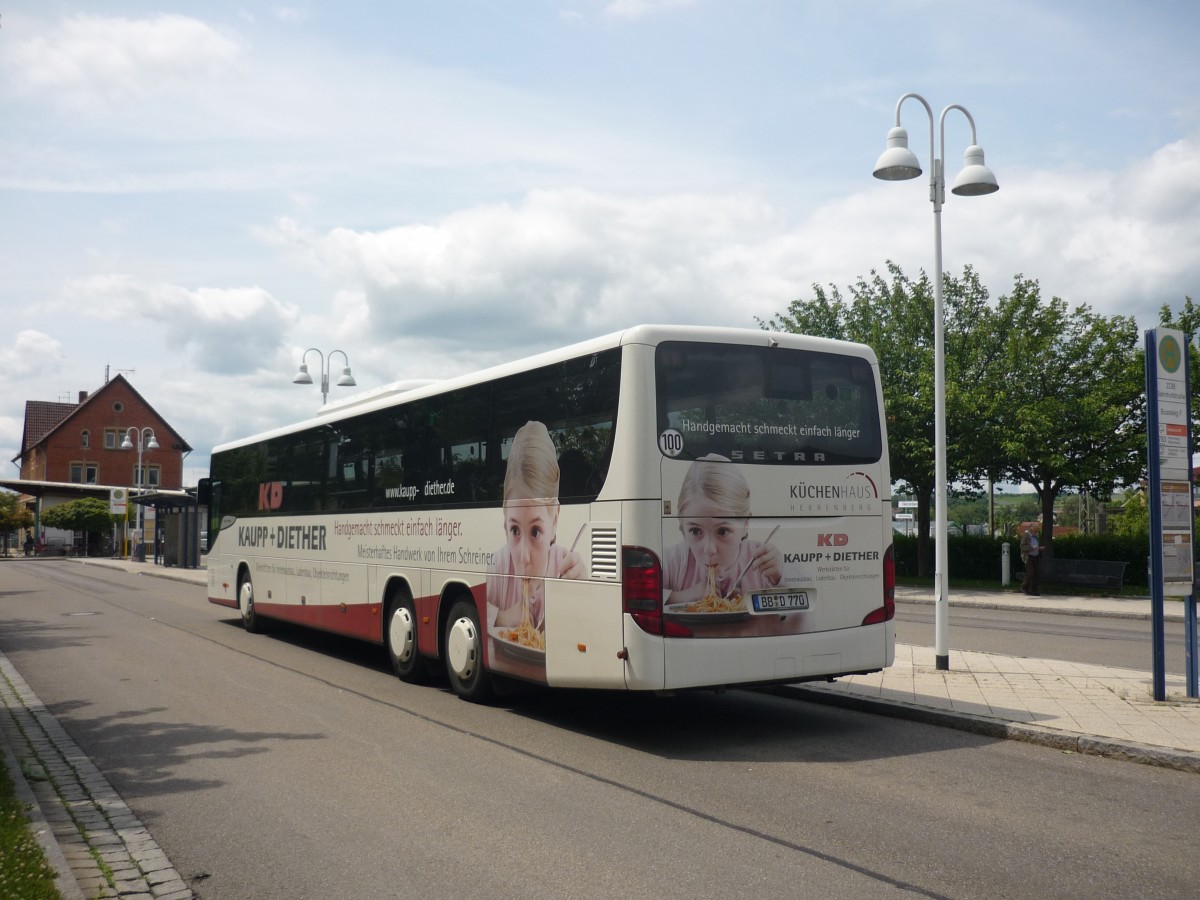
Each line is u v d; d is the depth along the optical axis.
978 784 7.14
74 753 8.27
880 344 29.89
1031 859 5.51
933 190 12.49
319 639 16.91
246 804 6.76
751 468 8.56
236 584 18.38
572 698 10.86
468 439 10.59
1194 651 9.74
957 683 10.70
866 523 9.12
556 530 9.02
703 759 7.99
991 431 27.86
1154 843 5.78
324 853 5.73
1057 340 29.34
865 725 9.30
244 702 10.68
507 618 9.73
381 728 9.27
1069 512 52.09
